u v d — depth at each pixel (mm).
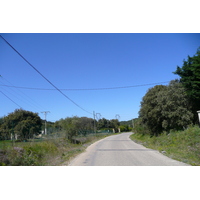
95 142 26984
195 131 14570
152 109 23328
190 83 17766
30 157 9961
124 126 91438
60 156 12391
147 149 14445
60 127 25312
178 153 10781
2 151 9312
